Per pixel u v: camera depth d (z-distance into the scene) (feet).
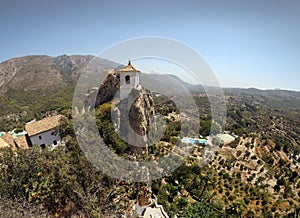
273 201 136.77
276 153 257.14
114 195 66.28
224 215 97.45
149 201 70.54
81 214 59.93
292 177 190.19
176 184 94.07
